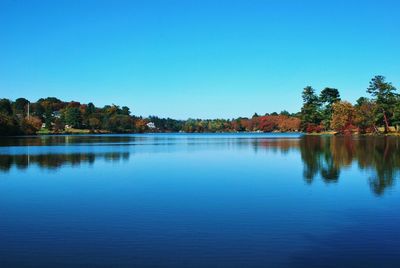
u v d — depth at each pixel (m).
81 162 46.09
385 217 18.67
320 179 30.86
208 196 24.33
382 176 31.86
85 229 16.89
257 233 16.12
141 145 87.06
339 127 137.38
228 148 73.31
